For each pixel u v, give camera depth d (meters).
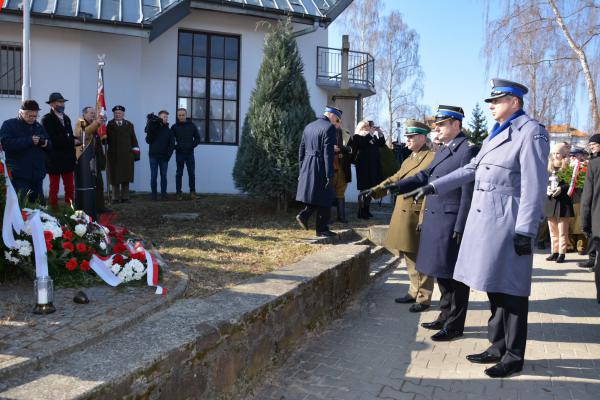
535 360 4.15
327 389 3.67
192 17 13.21
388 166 12.11
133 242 4.71
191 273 4.87
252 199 10.02
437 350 4.39
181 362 2.92
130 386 2.55
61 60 11.30
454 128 4.72
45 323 3.22
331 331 4.90
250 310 3.66
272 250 6.23
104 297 3.88
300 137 9.09
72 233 4.29
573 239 9.52
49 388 2.34
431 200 4.72
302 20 13.64
